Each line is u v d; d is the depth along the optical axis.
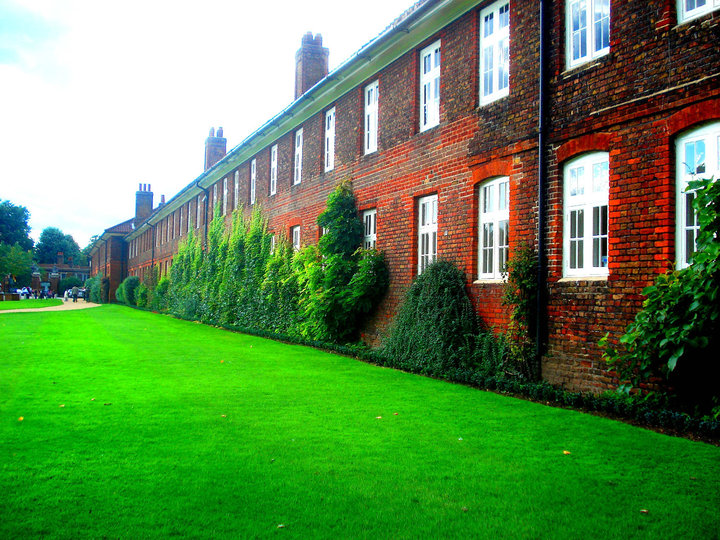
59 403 7.43
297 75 22.09
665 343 6.26
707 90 6.71
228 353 13.25
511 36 9.84
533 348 8.98
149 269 47.72
